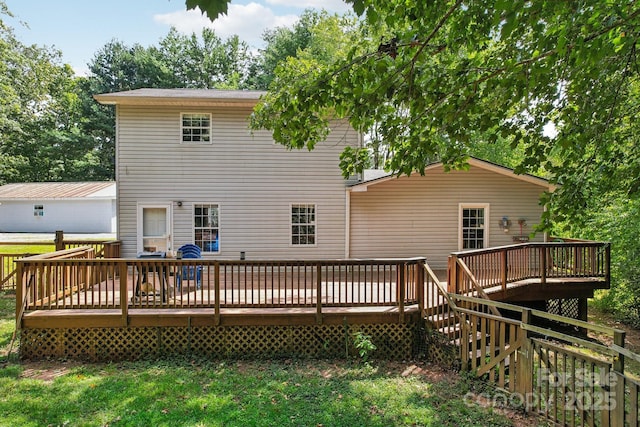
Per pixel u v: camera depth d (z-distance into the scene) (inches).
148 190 418.0
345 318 247.6
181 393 185.6
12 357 234.8
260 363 234.1
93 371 216.8
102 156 1355.8
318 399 180.7
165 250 420.2
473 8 144.8
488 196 444.8
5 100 725.3
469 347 225.9
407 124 177.3
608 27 124.1
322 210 436.8
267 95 203.8
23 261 237.6
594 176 179.5
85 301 244.8
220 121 426.0
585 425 153.5
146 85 1330.0
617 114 174.7
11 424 155.7
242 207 429.7
